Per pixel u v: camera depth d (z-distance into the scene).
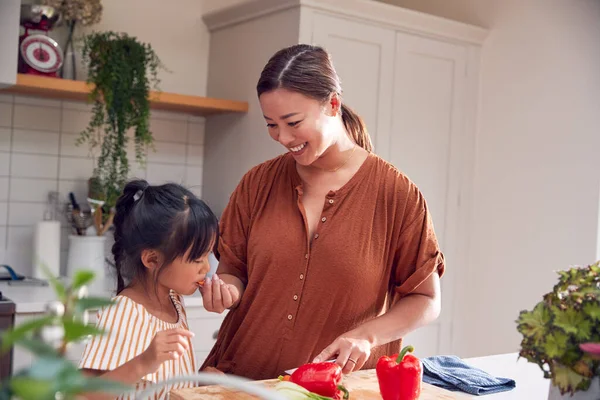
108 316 1.40
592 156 2.83
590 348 1.00
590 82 2.85
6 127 2.83
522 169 3.11
